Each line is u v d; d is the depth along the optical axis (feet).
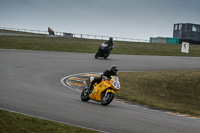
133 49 270.05
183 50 232.53
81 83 101.45
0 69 110.73
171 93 107.04
